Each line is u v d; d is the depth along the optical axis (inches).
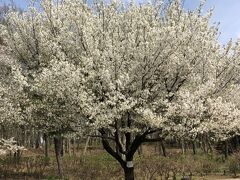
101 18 507.2
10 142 669.9
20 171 773.9
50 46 535.5
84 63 454.6
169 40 474.0
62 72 435.5
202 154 1253.7
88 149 1528.1
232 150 1178.0
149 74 490.9
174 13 520.7
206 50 507.8
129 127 499.2
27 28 650.2
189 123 453.1
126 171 534.0
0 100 534.0
